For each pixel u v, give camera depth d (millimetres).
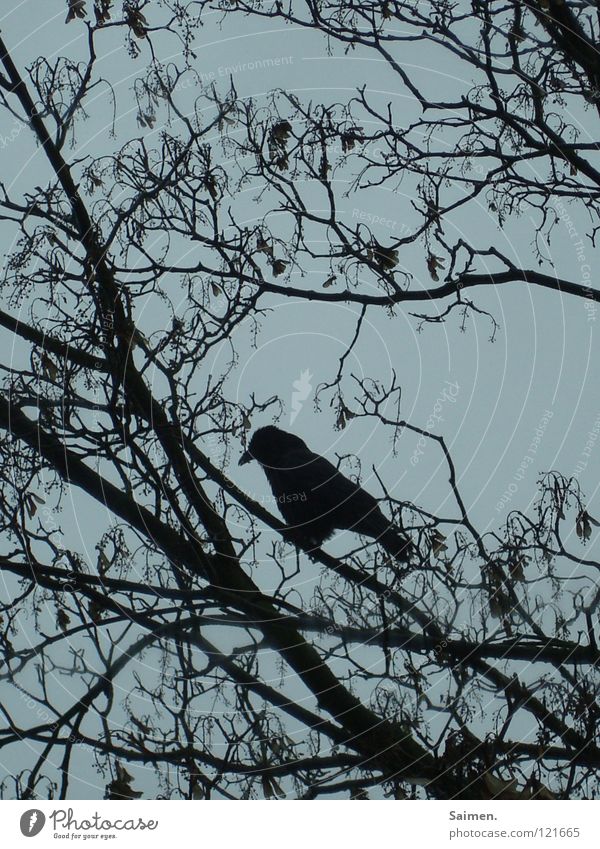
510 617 6242
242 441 6730
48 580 6574
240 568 6973
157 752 6121
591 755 5992
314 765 6211
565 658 6168
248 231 6992
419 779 6090
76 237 6719
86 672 6281
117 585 6656
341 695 6629
